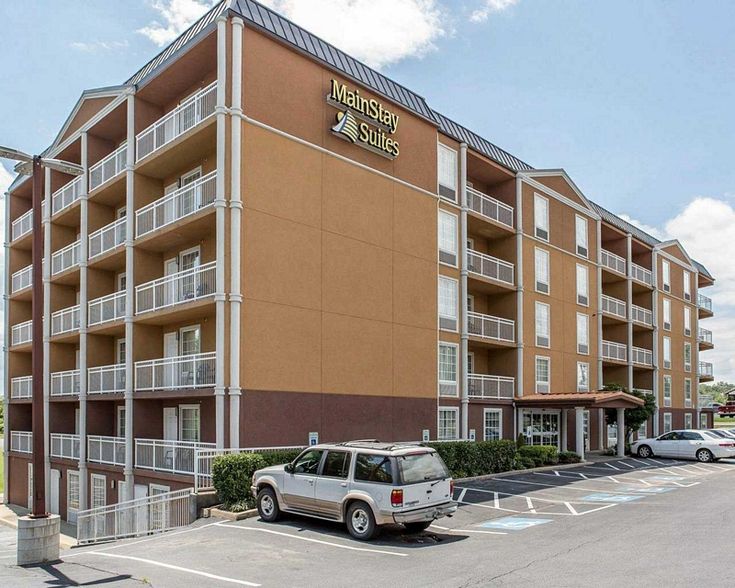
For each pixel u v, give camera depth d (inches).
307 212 835.4
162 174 928.9
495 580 397.1
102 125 1021.8
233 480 661.3
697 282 2033.7
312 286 831.7
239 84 767.7
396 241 970.7
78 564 474.6
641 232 1802.4
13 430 1290.6
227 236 743.1
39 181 550.0
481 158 1173.7
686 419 1892.2
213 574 430.3
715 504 694.5
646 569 411.8
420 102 1077.1
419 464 532.1
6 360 1311.5
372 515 521.0
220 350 724.0
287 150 818.2
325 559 467.8
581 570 415.5
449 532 568.4
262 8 843.4
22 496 1226.0
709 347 2143.2
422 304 1007.0
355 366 880.3
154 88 914.7
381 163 959.6
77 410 1098.7
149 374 850.8
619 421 1343.5
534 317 1266.0
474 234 1245.7
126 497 848.9
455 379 1068.5
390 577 413.1
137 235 903.1
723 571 398.6
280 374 780.0
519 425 1204.5
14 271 1341.0
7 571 453.7
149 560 479.5
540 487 856.9
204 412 820.6
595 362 1444.4
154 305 847.7
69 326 1062.4
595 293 1471.5
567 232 1395.2
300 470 581.6
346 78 911.0
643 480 938.1
